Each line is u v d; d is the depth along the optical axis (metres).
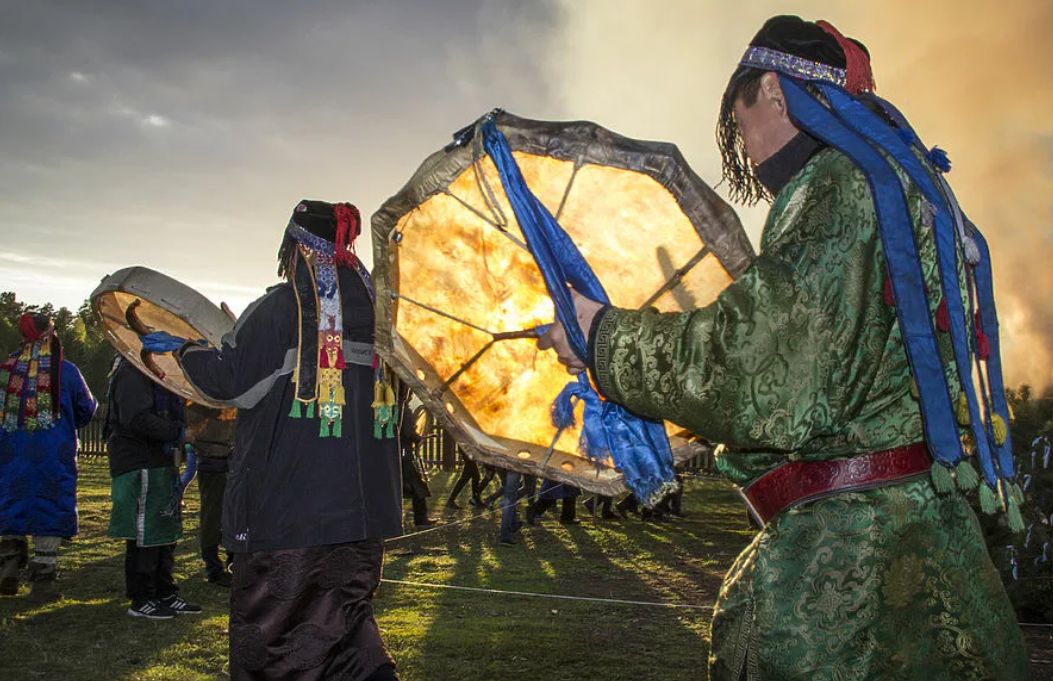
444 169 2.07
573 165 2.09
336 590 3.16
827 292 1.71
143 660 4.94
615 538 10.45
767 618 1.78
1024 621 5.20
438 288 2.20
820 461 1.83
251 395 3.08
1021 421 5.73
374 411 3.28
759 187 2.12
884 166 1.75
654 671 4.79
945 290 1.78
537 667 4.85
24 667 4.78
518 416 2.28
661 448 2.19
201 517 7.06
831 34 2.00
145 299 3.21
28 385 6.31
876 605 1.73
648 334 1.80
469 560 8.74
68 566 7.71
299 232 3.26
